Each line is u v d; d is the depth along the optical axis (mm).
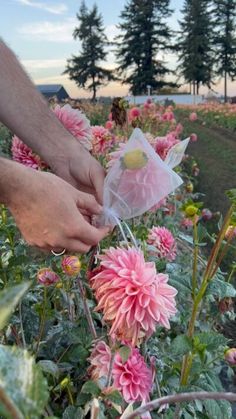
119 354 869
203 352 967
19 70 1275
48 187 803
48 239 838
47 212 804
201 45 39938
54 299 1511
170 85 41094
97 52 41875
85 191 1139
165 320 784
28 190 789
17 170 788
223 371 1966
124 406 920
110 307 770
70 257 1088
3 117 1235
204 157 9773
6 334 1323
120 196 896
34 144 1200
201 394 600
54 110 1303
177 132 4332
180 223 2758
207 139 13094
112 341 892
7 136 5965
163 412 1183
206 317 1779
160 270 1413
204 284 1003
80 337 1197
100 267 826
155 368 1152
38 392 294
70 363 1249
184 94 32094
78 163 1137
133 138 882
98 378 923
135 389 905
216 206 5617
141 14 40500
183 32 40625
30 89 1257
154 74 40844
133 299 767
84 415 975
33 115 1215
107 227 899
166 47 40969
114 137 2338
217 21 40688
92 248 949
